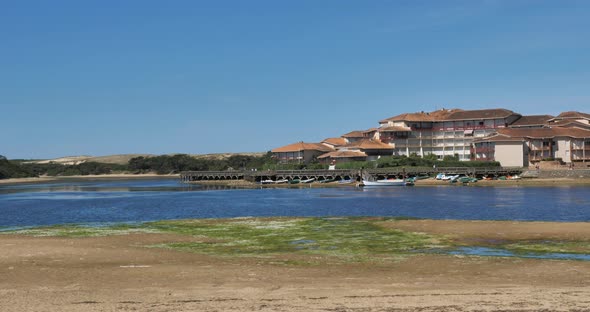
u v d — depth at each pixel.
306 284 24.55
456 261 31.05
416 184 127.88
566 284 24.50
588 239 38.41
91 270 28.53
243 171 169.12
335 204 77.69
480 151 154.00
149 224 51.53
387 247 37.09
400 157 156.00
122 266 29.91
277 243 39.50
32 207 79.94
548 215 58.25
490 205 70.81
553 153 145.38
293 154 184.38
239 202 84.81
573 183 115.50
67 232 46.06
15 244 37.94
